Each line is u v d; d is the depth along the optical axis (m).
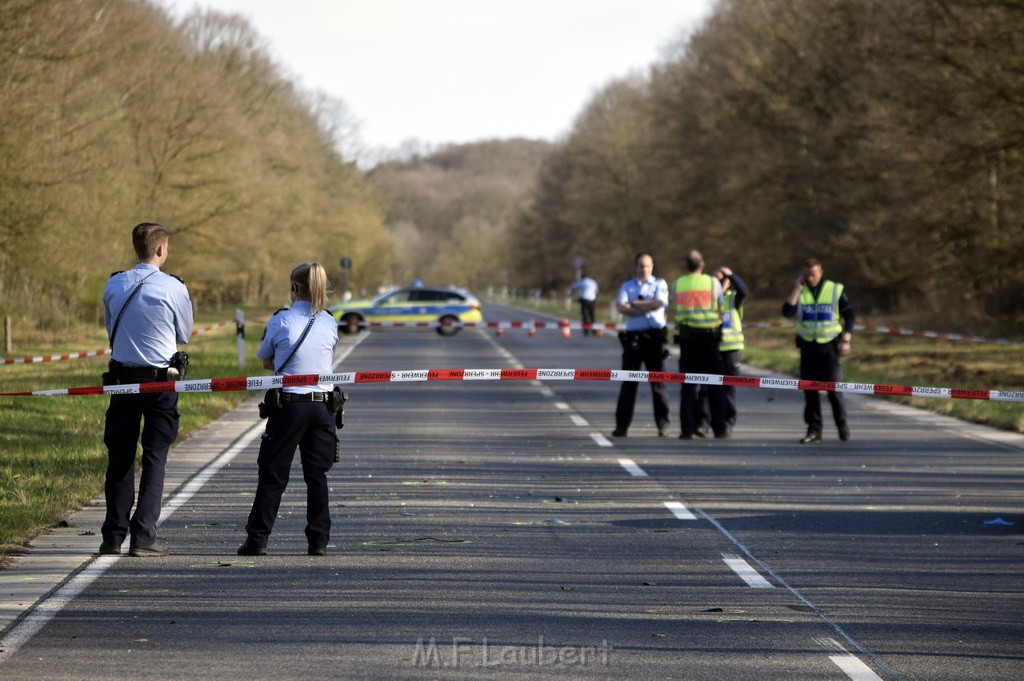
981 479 45.38
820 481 44.75
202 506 38.88
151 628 24.73
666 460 50.31
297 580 28.89
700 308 57.09
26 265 119.62
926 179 130.88
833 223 192.38
